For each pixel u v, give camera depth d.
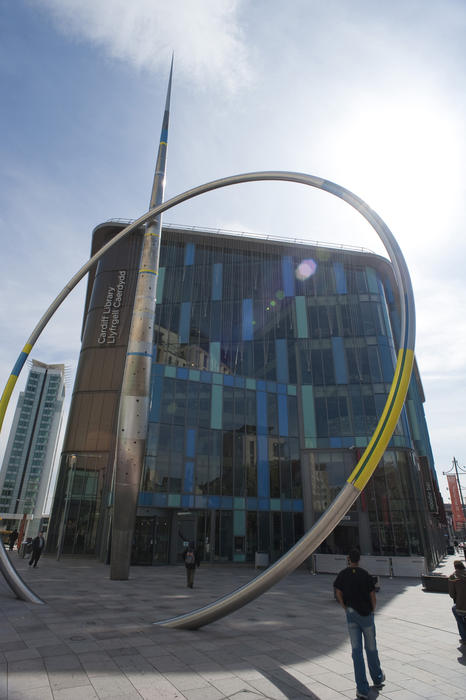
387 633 8.38
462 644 7.42
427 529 27.95
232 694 4.77
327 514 7.22
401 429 29.59
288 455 30.84
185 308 34.22
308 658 6.31
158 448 27.64
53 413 179.50
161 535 26.44
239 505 28.38
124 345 31.53
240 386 31.69
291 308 35.47
